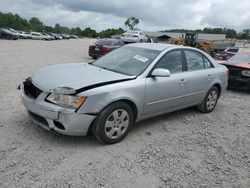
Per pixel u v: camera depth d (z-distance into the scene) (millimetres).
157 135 4863
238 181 3645
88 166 3650
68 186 3203
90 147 4160
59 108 3834
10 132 4422
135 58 5109
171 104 5246
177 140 4734
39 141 4195
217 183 3551
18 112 5344
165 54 5145
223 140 4930
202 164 3990
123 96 4227
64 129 3912
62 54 19438
